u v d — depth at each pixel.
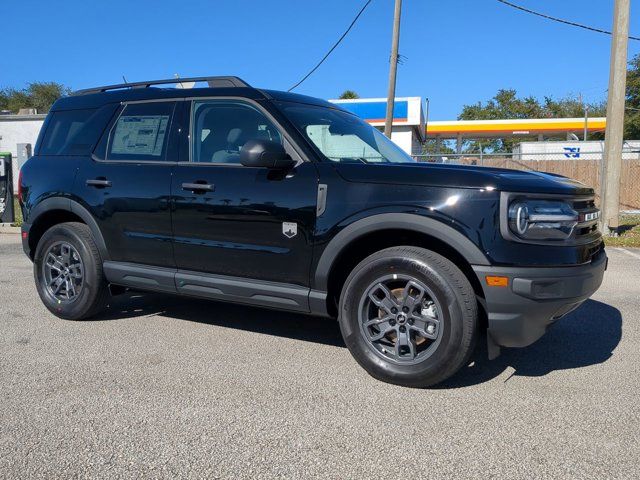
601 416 3.24
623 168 18.30
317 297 3.87
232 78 4.55
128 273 4.68
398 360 3.64
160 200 4.42
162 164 4.52
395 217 3.55
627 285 7.06
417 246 3.71
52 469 2.64
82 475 2.60
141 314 5.39
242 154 3.83
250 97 4.30
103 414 3.21
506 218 3.35
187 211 4.30
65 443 2.88
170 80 4.83
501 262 3.34
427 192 3.53
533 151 23.62
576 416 3.24
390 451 2.83
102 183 4.74
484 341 4.62
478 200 3.41
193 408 3.30
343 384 3.69
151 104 4.76
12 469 2.64
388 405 3.37
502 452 2.82
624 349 4.46
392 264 3.58
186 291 4.44
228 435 2.98
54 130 5.32
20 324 5.03
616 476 2.61
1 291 6.39
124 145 4.80
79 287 4.99
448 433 3.02
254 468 2.67
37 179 5.17
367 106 25.67
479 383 3.74
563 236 3.47
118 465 2.68
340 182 3.78
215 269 4.27
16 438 2.93
